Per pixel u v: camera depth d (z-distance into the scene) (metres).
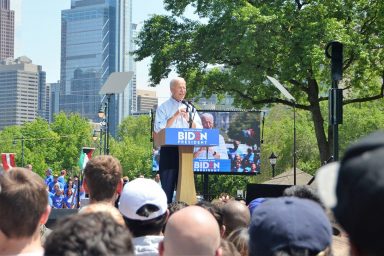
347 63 26.83
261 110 29.14
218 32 27.17
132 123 126.19
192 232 2.56
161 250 2.88
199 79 28.58
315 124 28.45
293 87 29.48
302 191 4.08
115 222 1.89
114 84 15.38
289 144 53.78
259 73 25.91
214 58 27.44
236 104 29.39
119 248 1.80
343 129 45.44
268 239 2.17
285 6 26.69
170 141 8.94
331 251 2.24
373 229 1.34
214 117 28.03
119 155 104.69
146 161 104.19
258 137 27.95
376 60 27.09
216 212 4.84
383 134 1.43
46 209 3.29
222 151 27.77
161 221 4.11
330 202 1.49
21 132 95.69
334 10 26.47
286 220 2.17
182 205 5.30
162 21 29.64
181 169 9.20
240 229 4.10
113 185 4.68
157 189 4.10
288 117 59.00
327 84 26.41
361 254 1.38
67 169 94.69
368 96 29.81
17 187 3.13
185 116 9.70
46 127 95.75
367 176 1.35
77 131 96.44
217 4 26.50
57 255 1.77
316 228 2.17
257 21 25.34
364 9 26.86
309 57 24.69
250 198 9.41
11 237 3.17
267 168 56.06
